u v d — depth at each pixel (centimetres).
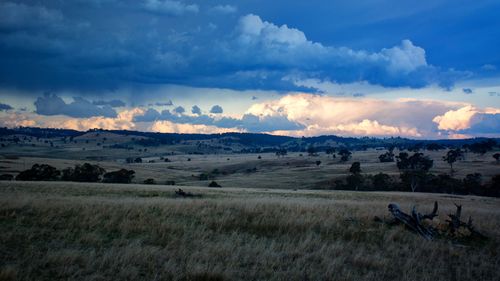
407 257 1164
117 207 1644
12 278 791
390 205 1673
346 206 2208
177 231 1288
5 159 15162
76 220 1345
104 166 15938
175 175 15338
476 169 13438
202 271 886
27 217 1341
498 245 1398
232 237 1237
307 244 1211
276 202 2195
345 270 991
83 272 871
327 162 19312
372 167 15462
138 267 921
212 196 3297
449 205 3169
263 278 912
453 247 1334
